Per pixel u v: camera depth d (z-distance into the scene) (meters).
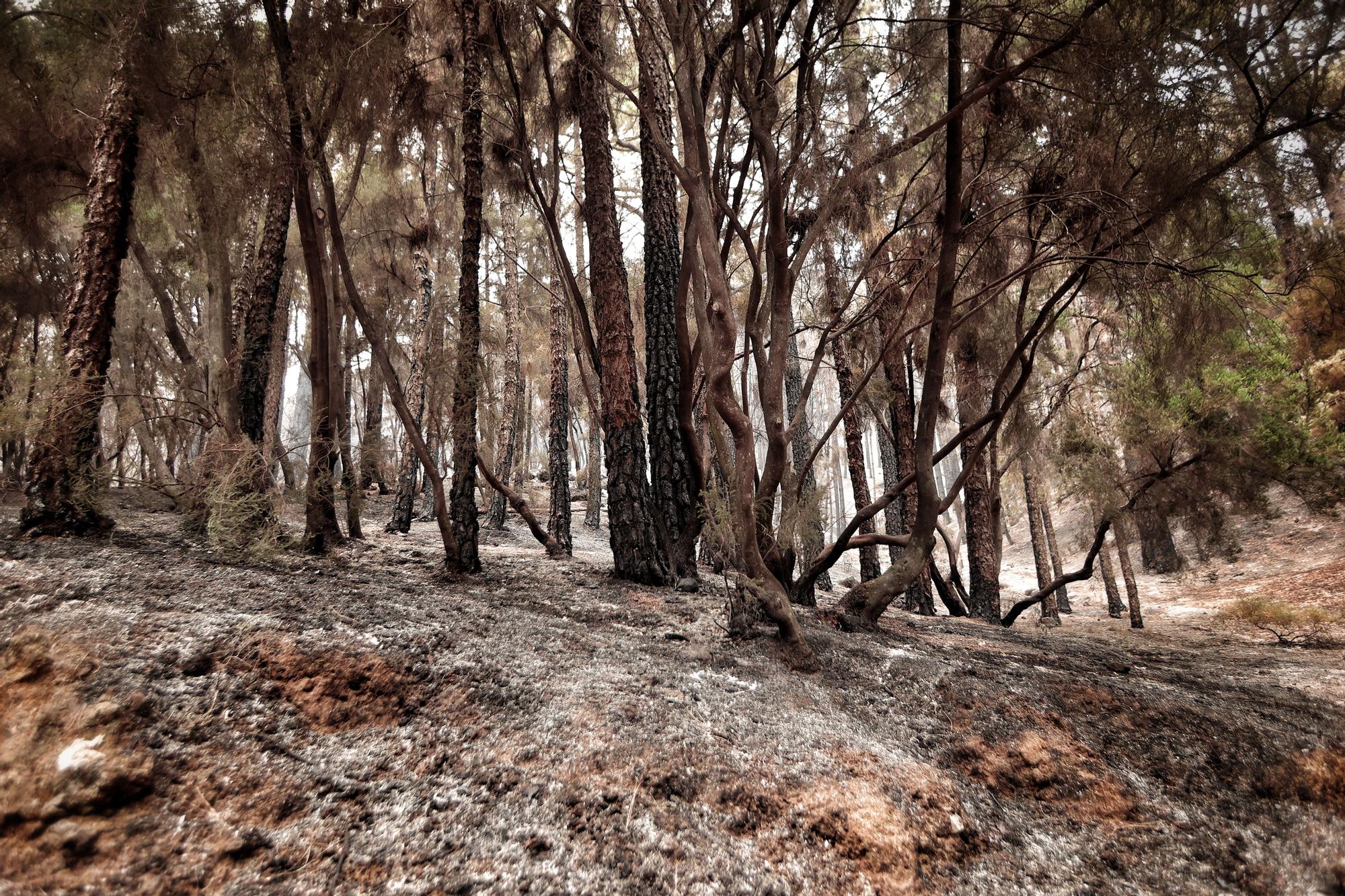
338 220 3.77
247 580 2.81
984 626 6.50
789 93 5.22
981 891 1.83
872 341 7.46
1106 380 7.21
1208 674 4.50
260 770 1.67
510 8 4.90
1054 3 3.45
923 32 4.06
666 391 5.23
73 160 5.09
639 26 5.66
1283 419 6.49
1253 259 4.27
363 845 1.54
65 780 1.41
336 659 2.14
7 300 6.00
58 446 3.22
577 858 1.63
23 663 1.67
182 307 7.47
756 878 1.69
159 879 1.32
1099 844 2.17
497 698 2.29
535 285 11.98
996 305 6.32
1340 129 3.21
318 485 4.32
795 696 2.85
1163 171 3.65
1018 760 2.54
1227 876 2.02
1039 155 4.80
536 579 4.77
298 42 3.50
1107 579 10.87
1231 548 6.75
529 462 15.43
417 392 8.17
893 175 5.65
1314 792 2.49
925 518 4.29
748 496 3.31
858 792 2.07
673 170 3.37
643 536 4.96
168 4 3.43
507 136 6.29
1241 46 3.15
